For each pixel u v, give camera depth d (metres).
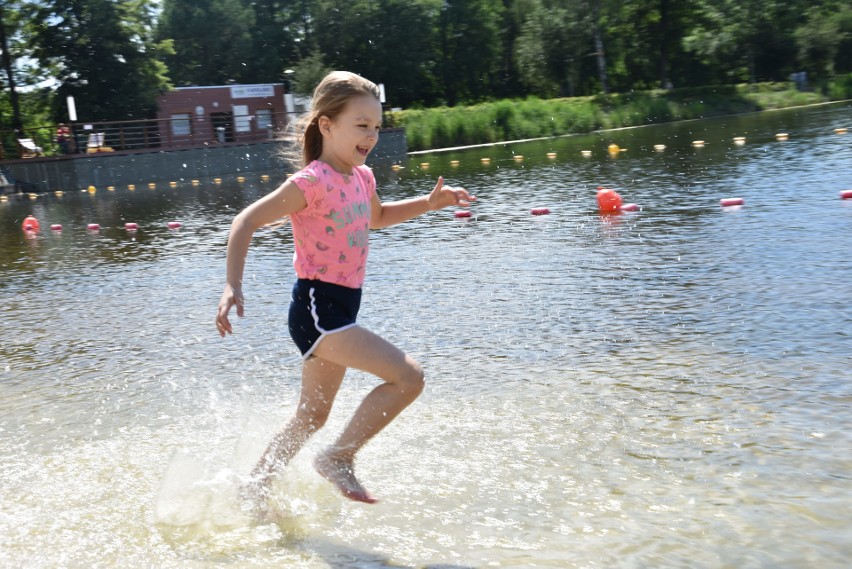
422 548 2.64
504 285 6.84
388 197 16.31
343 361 3.06
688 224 9.28
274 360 5.13
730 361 4.35
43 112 41.81
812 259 6.71
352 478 2.95
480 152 32.72
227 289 2.93
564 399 3.96
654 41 62.53
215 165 31.59
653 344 4.79
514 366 4.57
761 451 3.19
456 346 5.09
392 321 5.84
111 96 38.69
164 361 5.30
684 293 6.01
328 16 57.59
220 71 59.38
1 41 38.38
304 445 3.40
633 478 3.05
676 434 3.43
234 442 3.73
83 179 28.52
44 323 6.82
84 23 38.12
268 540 2.77
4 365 5.49
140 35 39.53
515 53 64.88
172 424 4.04
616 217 10.49
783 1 56.66
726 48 57.62
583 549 2.56
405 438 3.59
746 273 6.45
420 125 39.91
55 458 3.66
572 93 61.62
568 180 16.62
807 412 3.55
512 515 2.83
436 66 65.38
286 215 3.13
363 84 3.24
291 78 54.91
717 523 2.67
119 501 3.16
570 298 6.17
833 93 51.88
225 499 3.10
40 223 16.45
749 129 28.97
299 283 3.21
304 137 3.32
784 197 10.74
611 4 57.78
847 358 4.21
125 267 9.83
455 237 9.98
